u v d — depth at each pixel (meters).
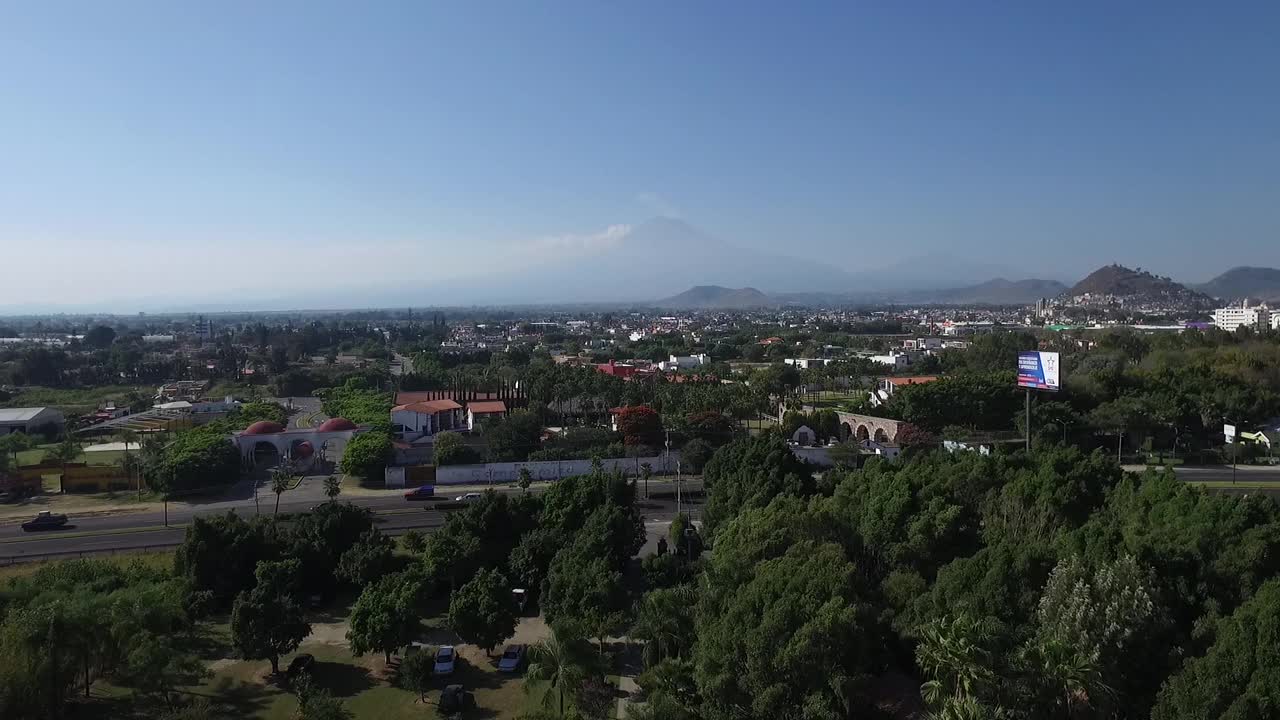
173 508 105.62
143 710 55.50
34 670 50.94
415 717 54.75
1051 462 74.56
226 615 71.81
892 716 49.97
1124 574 50.06
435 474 120.62
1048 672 43.12
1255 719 39.88
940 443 132.50
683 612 58.56
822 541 64.31
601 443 135.75
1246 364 167.25
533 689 58.19
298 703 55.47
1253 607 45.09
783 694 46.47
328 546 76.44
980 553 56.09
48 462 121.38
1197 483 110.75
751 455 91.75
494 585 64.00
